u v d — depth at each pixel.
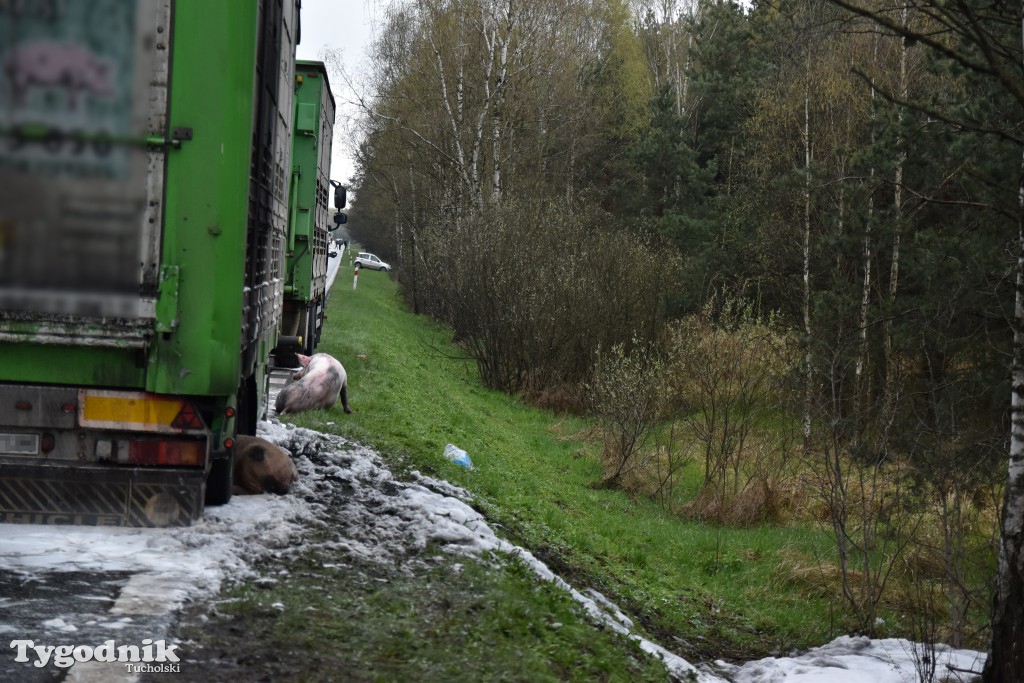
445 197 41.22
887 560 13.59
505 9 40.59
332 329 28.42
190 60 6.94
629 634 8.53
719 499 17.05
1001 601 7.40
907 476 13.04
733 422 18.89
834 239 21.30
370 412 16.03
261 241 8.77
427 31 42.94
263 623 5.86
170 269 6.97
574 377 25.77
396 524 8.77
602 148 53.66
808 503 16.61
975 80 15.90
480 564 8.16
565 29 45.41
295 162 18.50
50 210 6.88
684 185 44.00
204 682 4.91
